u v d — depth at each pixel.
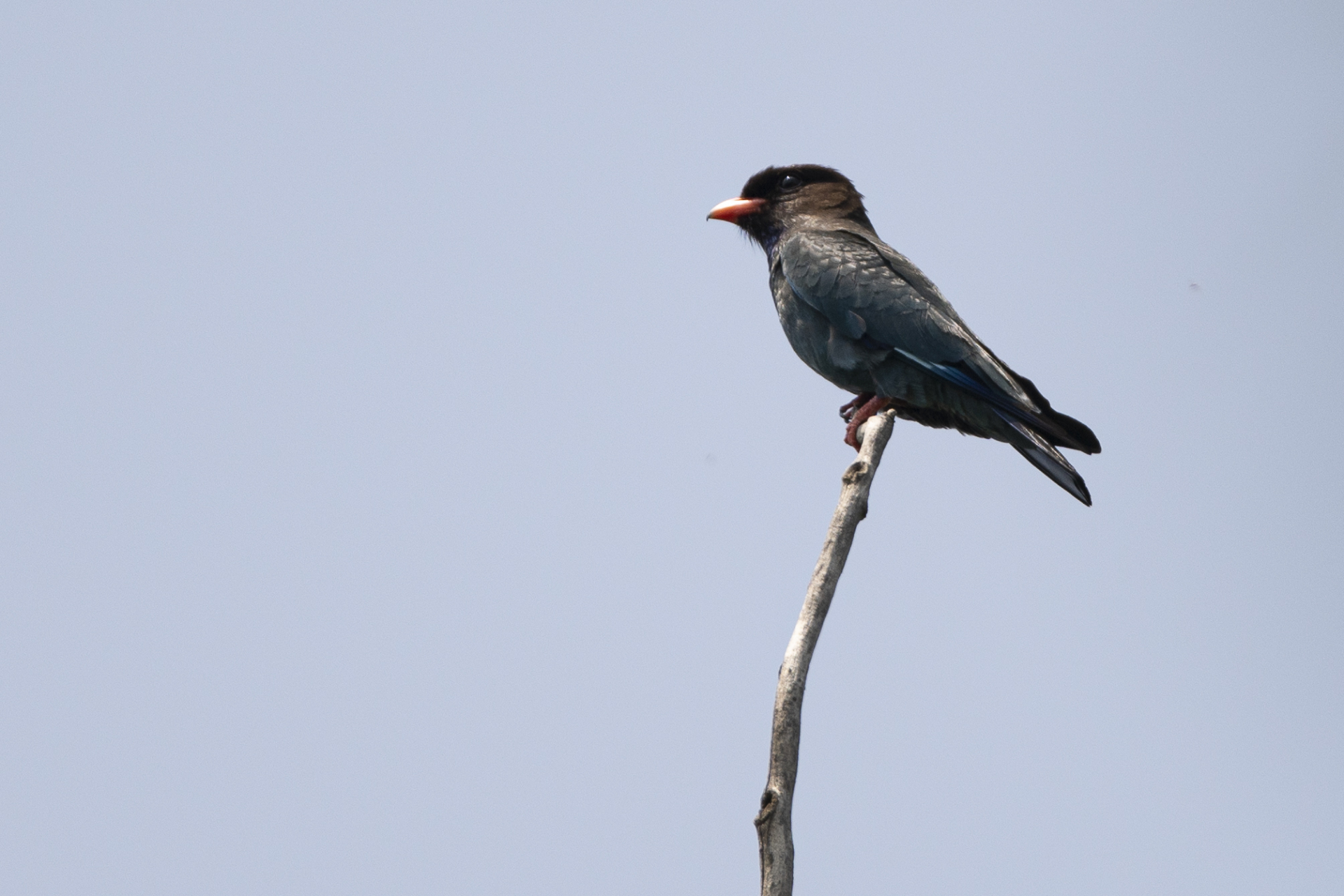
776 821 6.64
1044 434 12.41
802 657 7.14
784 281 13.73
